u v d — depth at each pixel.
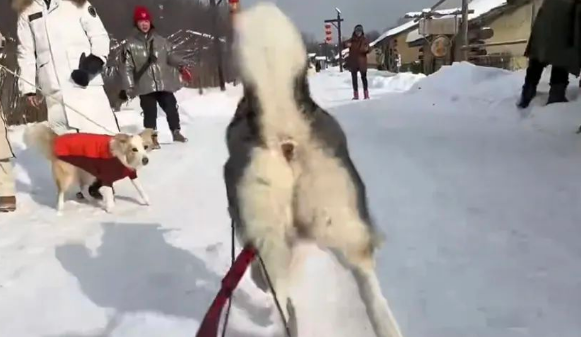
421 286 1.75
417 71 18.81
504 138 4.04
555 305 1.59
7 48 6.11
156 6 15.23
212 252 2.21
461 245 2.05
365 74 8.16
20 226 2.69
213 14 12.84
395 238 2.16
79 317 1.72
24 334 1.64
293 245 1.34
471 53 12.02
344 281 1.77
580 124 4.09
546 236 2.08
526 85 4.88
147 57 4.61
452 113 5.68
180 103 8.00
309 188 1.30
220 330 1.56
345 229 1.31
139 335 1.59
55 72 3.19
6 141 2.90
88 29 3.29
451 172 3.11
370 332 1.49
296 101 1.31
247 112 1.34
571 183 2.71
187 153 4.29
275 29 1.28
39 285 1.98
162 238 2.40
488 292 1.69
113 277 2.02
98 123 3.28
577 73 4.42
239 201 1.33
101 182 2.97
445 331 1.50
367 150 3.87
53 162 2.90
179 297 1.84
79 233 2.54
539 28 4.62
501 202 2.51
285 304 1.32
